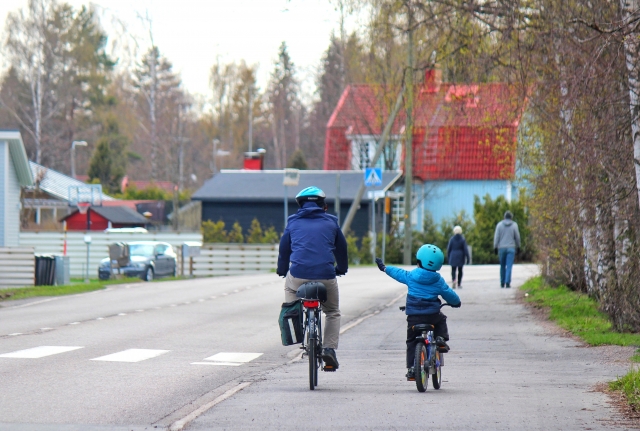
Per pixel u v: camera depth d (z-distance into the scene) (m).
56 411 31.55
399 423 29.14
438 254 35.97
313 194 38.00
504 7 53.22
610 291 55.62
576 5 50.28
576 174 55.28
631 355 47.00
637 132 43.94
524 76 54.91
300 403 33.03
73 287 99.81
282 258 37.78
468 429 28.20
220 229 175.00
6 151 146.25
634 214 51.44
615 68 45.91
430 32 59.75
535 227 81.88
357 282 110.44
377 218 186.12
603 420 29.69
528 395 34.88
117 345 51.72
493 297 84.56
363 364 45.59
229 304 81.31
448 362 46.09
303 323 36.97
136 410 31.94
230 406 32.38
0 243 146.62
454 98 64.62
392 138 188.12
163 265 139.00
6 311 74.25
